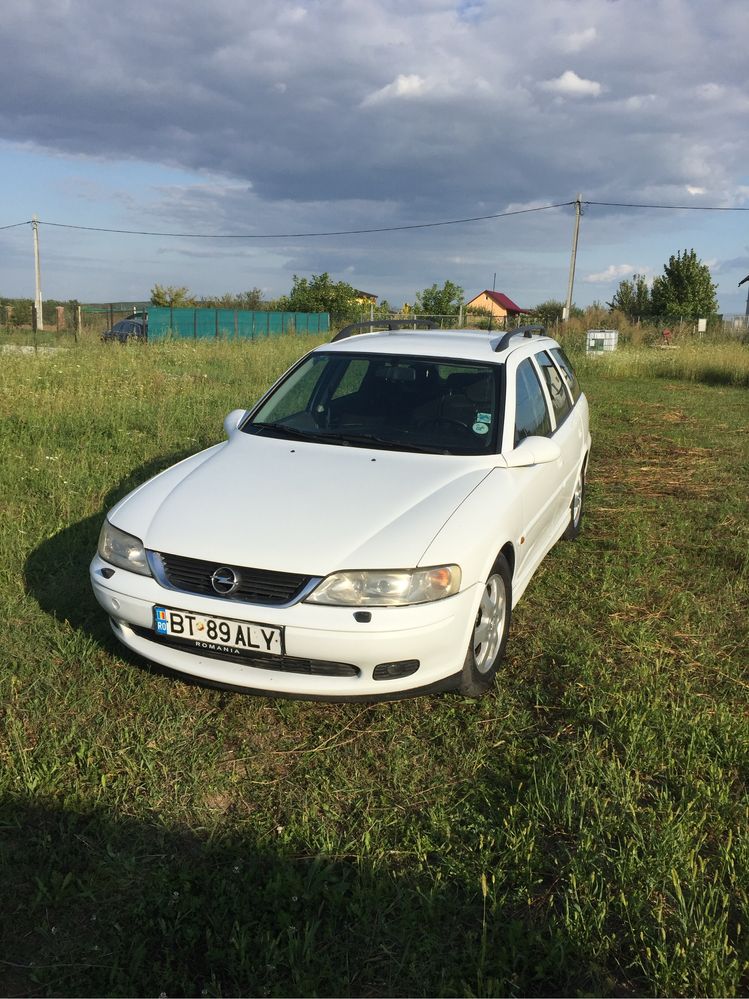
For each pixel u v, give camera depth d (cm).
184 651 321
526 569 423
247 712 330
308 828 263
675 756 308
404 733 322
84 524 530
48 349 1716
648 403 1426
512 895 238
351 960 216
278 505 337
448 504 341
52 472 625
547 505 455
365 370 454
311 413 436
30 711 322
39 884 231
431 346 475
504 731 326
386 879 243
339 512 330
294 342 2161
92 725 316
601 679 364
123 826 262
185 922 226
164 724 316
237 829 263
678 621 441
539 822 269
